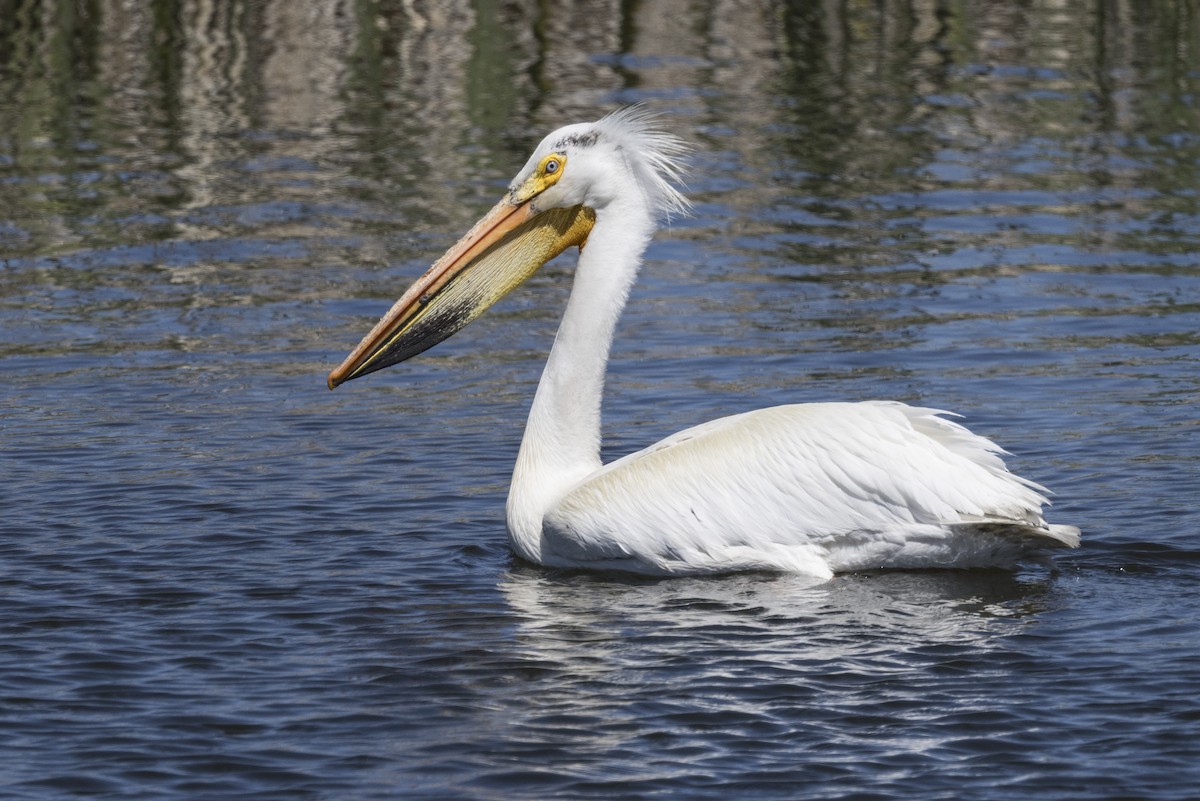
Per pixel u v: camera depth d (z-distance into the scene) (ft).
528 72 106.52
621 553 38.29
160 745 28.76
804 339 60.34
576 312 40.57
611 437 49.34
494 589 37.24
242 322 63.31
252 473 45.83
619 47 113.60
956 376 55.36
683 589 37.14
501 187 82.84
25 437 49.26
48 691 31.01
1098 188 83.82
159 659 32.65
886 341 59.88
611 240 40.73
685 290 67.72
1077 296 65.87
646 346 59.88
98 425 50.65
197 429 50.29
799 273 70.03
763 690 30.73
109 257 72.79
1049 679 30.94
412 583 37.52
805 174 86.94
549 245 41.52
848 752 28.14
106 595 36.29
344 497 43.83
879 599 35.94
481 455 47.65
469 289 41.57
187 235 76.13
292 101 101.14
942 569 37.91
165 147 91.76
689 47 114.11
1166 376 54.70
